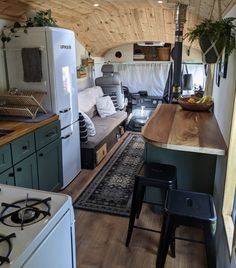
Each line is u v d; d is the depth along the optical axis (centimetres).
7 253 86
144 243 228
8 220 104
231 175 173
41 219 104
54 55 275
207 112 290
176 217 162
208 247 162
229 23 183
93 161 372
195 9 312
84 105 471
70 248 120
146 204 283
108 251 219
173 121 248
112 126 461
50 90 284
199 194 184
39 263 94
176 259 210
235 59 170
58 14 359
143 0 341
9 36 282
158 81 644
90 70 573
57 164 297
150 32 506
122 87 620
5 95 273
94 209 277
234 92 163
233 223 171
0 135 225
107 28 482
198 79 603
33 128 243
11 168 216
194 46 541
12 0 269
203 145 184
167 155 249
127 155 430
